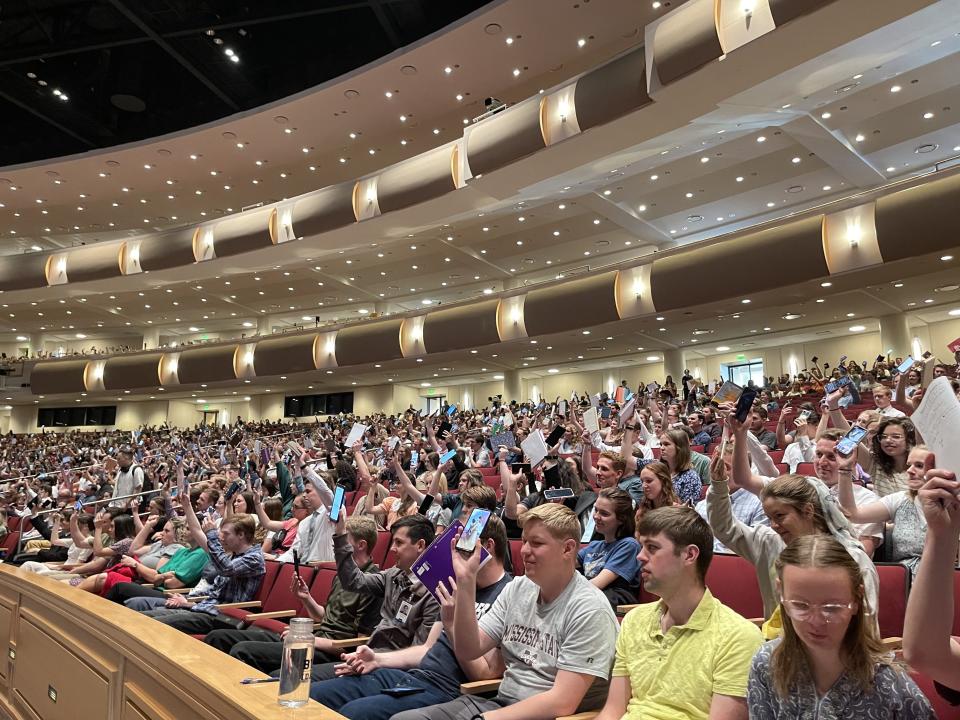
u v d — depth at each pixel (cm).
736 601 295
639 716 195
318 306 2584
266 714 167
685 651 196
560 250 2006
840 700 146
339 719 164
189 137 1733
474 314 1895
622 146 1274
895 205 1205
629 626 216
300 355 2242
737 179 1517
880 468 360
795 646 153
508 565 363
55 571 580
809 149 1356
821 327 1877
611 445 741
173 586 502
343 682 262
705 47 1022
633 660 209
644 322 1675
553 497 405
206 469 1136
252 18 1434
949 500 135
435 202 1617
